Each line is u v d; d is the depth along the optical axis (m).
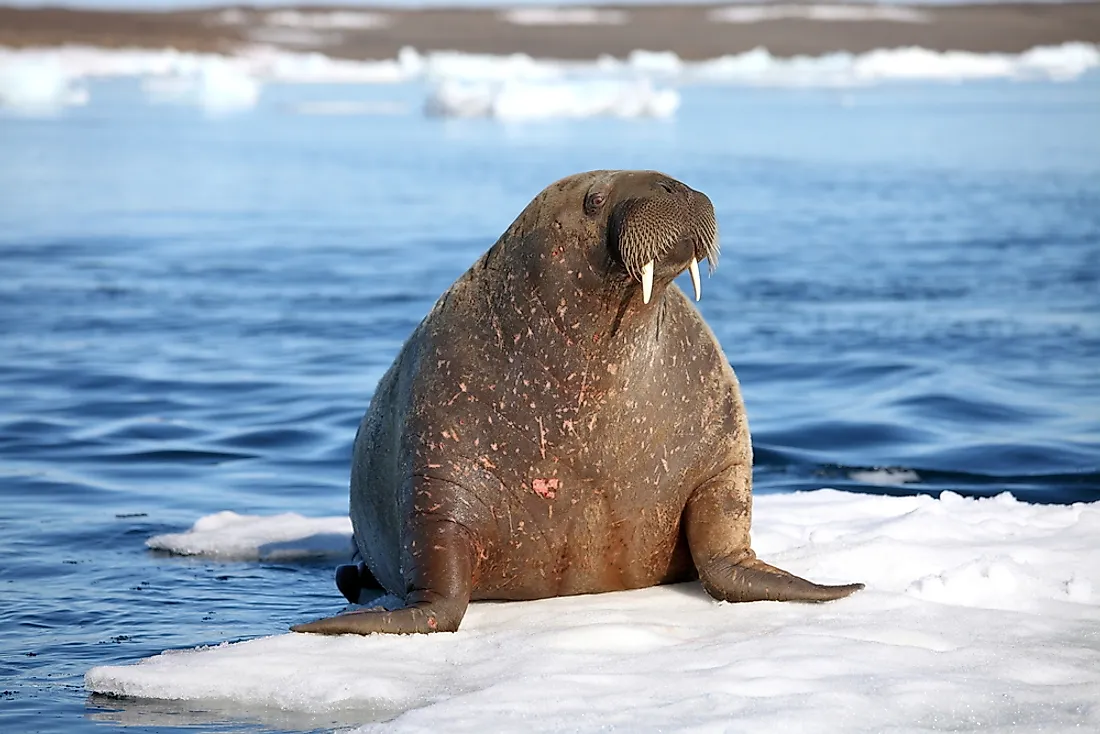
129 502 35.12
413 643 21.75
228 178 133.12
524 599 24.38
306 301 67.81
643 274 20.91
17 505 34.75
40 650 23.50
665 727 17.33
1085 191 118.25
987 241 88.12
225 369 51.88
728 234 93.31
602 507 23.58
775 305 65.62
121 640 24.16
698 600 23.91
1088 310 63.12
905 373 49.59
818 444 39.97
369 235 93.94
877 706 17.95
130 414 45.09
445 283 73.19
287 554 30.30
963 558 25.17
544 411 22.98
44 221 100.94
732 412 24.34
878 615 22.06
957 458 38.12
